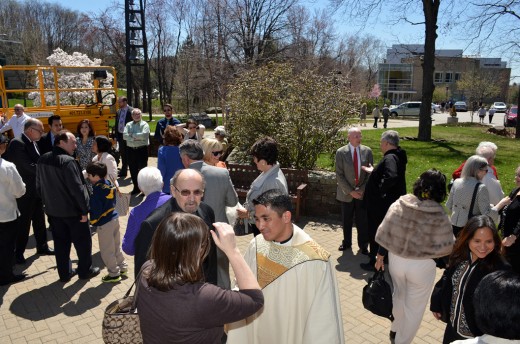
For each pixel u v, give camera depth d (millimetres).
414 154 14281
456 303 2705
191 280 1746
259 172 7621
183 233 1742
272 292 2318
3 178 4473
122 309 2117
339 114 8531
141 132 8461
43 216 5582
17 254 5273
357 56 58875
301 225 6930
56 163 4426
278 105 8727
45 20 56938
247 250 2518
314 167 8930
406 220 3207
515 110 30500
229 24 33469
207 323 1715
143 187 3348
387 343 3701
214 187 3641
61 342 3672
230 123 9742
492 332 1595
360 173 5535
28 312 4152
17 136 8000
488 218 2668
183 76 34344
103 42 40281
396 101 72188
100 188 4641
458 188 4285
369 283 3461
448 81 70938
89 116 9742
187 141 3775
